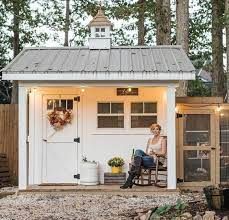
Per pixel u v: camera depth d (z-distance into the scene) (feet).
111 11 68.80
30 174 42.63
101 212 31.65
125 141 43.16
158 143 40.37
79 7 84.79
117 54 43.96
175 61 40.88
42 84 39.60
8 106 46.06
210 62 85.97
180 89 51.39
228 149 41.37
